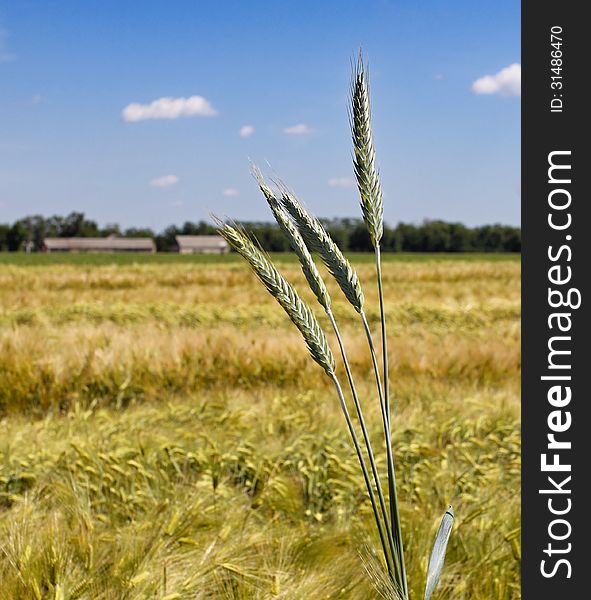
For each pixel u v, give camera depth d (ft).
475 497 14.38
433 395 23.40
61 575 9.99
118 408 24.71
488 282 97.60
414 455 17.12
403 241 329.52
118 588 9.87
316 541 11.85
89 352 28.02
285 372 28.07
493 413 20.92
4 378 25.72
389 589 6.54
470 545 11.97
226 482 15.23
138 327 41.34
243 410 20.12
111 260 226.99
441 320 50.93
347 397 22.82
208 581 10.40
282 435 18.28
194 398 22.58
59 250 355.15
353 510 14.51
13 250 379.14
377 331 42.24
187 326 46.75
